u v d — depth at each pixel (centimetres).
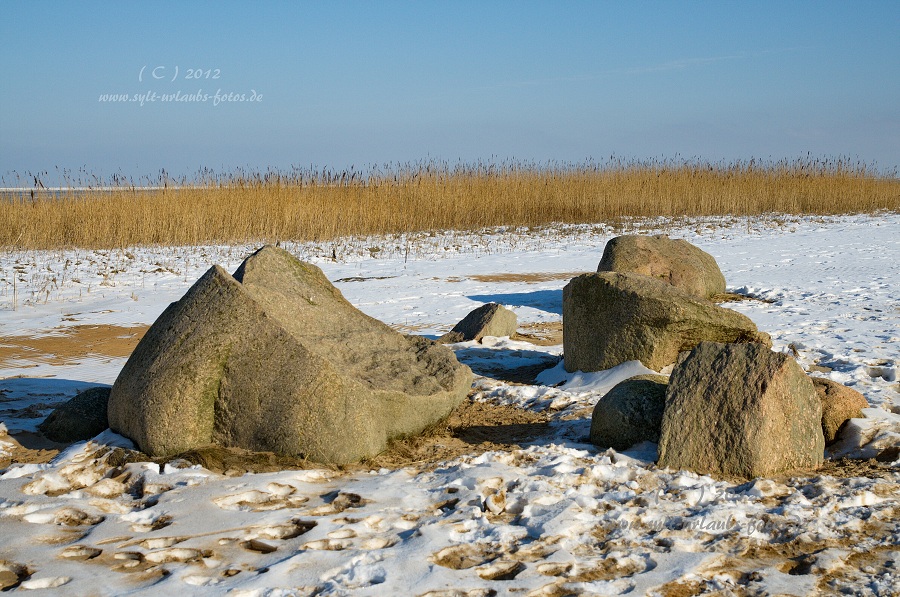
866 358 782
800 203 2870
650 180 2897
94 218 1891
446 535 404
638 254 1174
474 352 882
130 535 404
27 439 575
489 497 443
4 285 1318
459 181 2545
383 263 1645
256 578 354
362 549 390
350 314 665
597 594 347
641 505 451
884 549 397
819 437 527
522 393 700
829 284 1312
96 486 470
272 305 618
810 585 358
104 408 591
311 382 510
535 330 1031
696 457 507
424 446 573
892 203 3064
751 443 500
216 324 519
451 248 1864
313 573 360
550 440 589
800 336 907
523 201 2486
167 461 507
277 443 511
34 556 379
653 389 566
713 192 2806
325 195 2216
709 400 516
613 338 714
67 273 1451
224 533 404
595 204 2595
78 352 888
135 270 1489
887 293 1209
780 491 471
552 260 1705
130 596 339
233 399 517
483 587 348
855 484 481
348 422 517
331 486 478
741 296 1224
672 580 359
